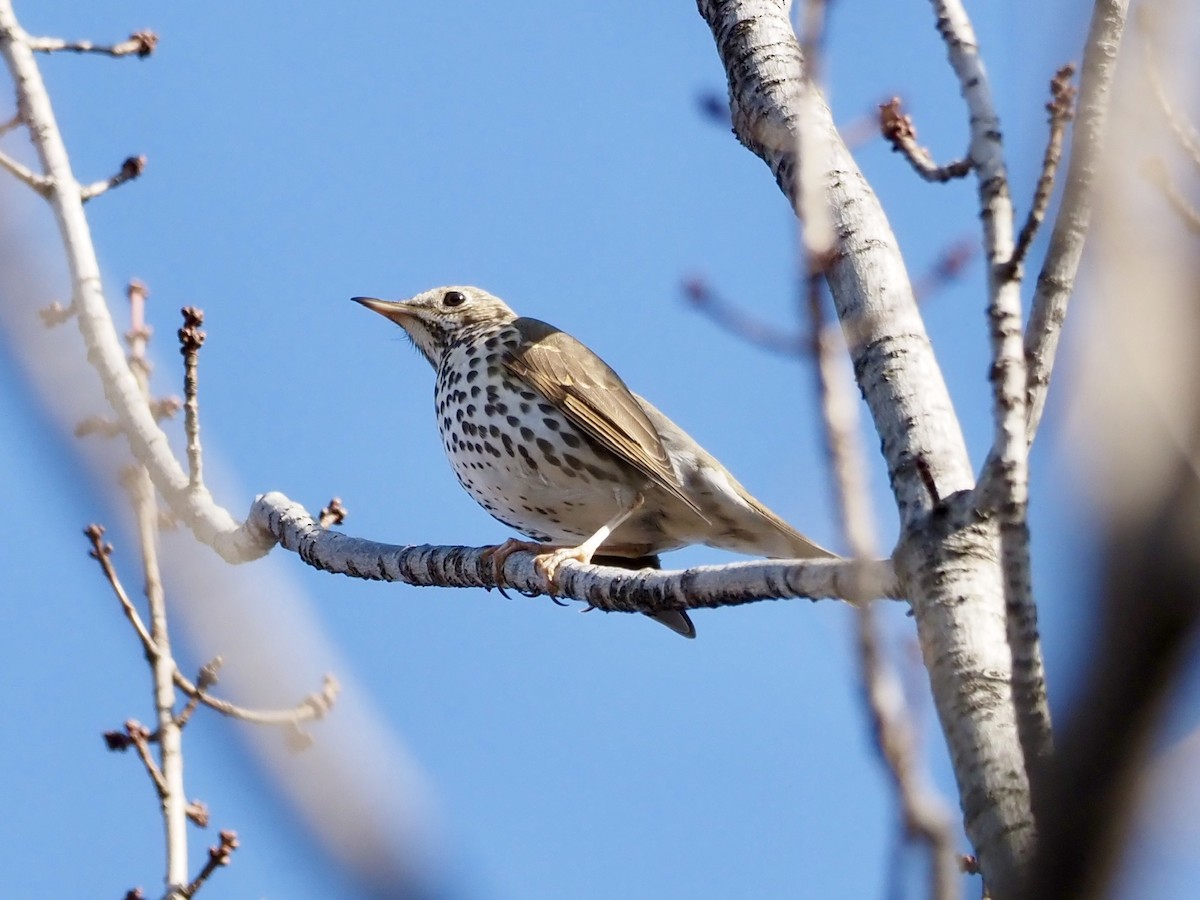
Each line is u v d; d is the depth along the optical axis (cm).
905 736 596
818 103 1212
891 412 1019
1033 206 865
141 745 1241
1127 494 458
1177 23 675
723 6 1292
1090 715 455
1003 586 826
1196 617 440
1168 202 714
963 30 991
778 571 1154
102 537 1289
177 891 1173
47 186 1523
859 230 1102
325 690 786
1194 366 516
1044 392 895
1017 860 797
